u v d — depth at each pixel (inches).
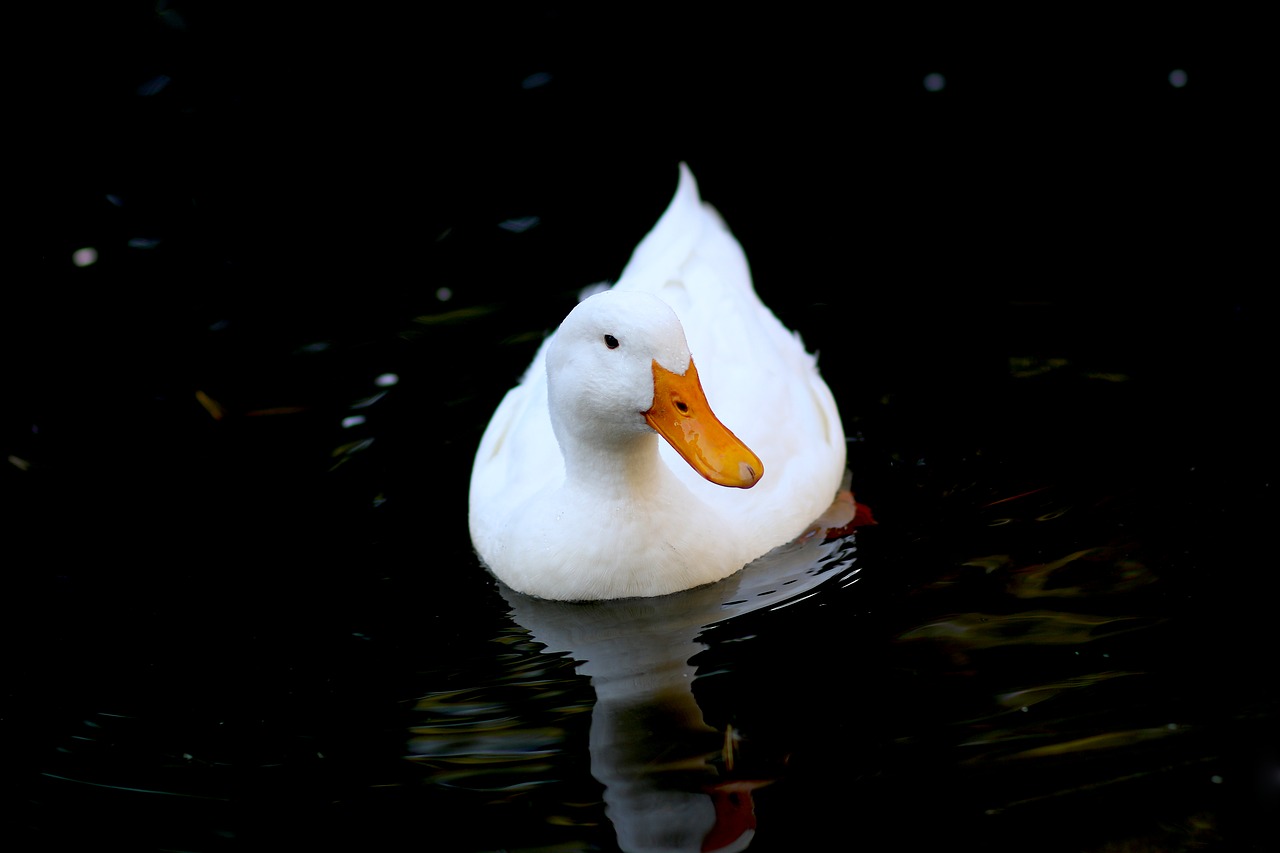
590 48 612.4
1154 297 456.4
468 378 447.2
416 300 489.1
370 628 332.8
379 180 549.6
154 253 514.0
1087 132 550.3
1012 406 408.8
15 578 359.6
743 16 628.1
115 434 426.3
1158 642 295.9
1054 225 503.2
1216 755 263.4
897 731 276.2
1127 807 252.8
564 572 343.6
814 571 345.4
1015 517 352.8
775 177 544.7
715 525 349.1
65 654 326.6
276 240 521.7
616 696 299.4
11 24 595.5
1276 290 450.6
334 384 446.6
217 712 301.9
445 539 373.7
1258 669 284.8
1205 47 585.6
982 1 625.0
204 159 558.9
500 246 515.5
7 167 550.6
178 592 350.9
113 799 275.7
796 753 273.0
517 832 259.8
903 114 572.7
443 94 589.9
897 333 455.2
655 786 268.5
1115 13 608.4
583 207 534.3
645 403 323.6
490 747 284.8
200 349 466.6
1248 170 517.7
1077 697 281.4
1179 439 379.6
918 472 383.6
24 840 266.4
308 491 395.9
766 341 401.4
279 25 615.5
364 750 286.5
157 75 592.7
